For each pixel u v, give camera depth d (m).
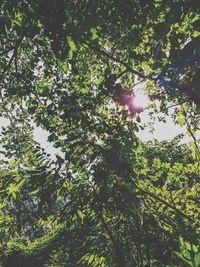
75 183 6.50
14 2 5.32
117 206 6.23
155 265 6.23
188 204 7.39
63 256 7.64
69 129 6.37
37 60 7.25
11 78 7.39
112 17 6.06
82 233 7.17
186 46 6.09
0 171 6.50
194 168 7.72
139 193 6.79
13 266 7.64
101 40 7.64
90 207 6.43
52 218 7.21
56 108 6.27
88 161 6.22
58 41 5.48
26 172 6.43
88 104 6.08
